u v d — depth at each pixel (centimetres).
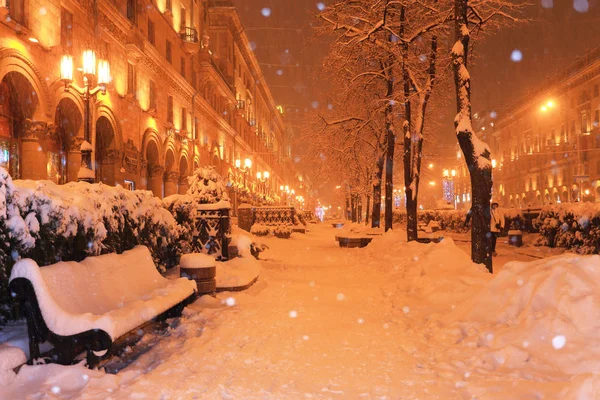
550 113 8194
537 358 476
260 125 9169
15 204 525
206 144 4916
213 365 511
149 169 3400
